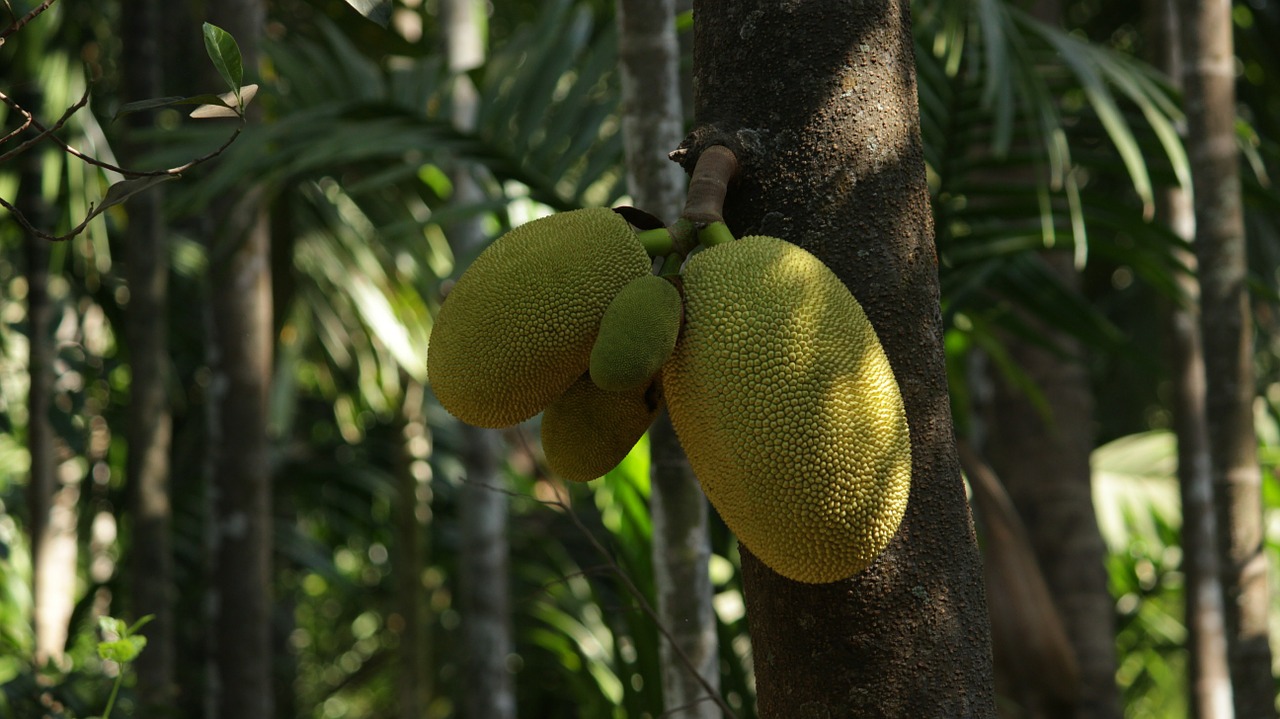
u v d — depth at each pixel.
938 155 6.12
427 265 9.22
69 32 10.00
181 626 12.78
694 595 4.74
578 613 10.44
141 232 8.62
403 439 11.52
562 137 6.41
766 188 3.47
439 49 9.14
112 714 6.54
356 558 17.80
